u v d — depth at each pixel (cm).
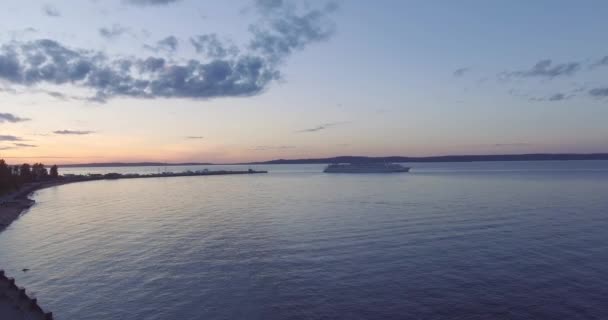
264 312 3045
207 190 16462
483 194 11369
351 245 4978
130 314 3034
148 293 3450
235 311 3072
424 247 4788
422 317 2914
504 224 6250
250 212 8562
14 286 3291
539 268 3891
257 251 4800
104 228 6781
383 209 8462
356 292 3388
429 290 3388
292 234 5794
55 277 3928
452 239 5209
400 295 3300
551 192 11625
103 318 2967
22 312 2827
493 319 2858
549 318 2848
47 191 17725
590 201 9256
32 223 7725
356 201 10294
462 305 3086
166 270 4081
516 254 4391
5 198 12812
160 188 18588
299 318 2947
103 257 4650
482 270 3856
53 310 3117
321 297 3303
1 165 15562
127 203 11400
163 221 7450
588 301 3102
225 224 6894
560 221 6450
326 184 18512
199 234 5978
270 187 17412
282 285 3588
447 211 7900
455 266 4000
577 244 4812
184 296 3372
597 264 3991
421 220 6800
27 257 4788
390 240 5212
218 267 4159
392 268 3984
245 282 3688
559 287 3391
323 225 6506
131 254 4762
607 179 17738
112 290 3528
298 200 11031
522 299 3169
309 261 4303
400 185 16162
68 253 4916
